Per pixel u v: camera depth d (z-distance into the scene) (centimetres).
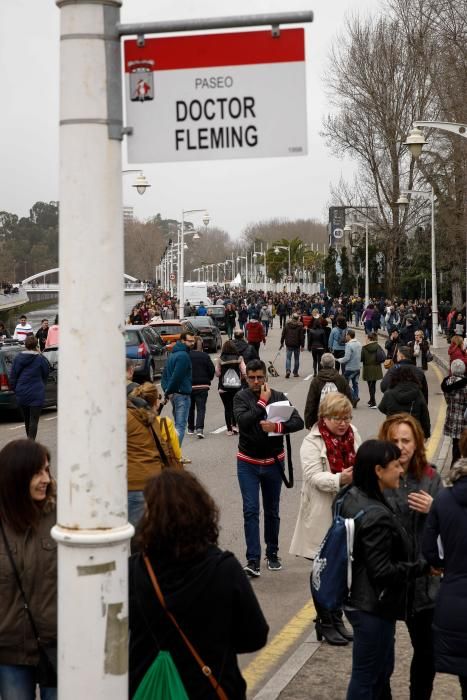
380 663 572
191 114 399
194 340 2138
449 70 4684
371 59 6844
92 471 368
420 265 8125
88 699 371
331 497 882
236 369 2138
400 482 652
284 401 1053
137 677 435
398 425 659
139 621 434
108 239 371
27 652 502
